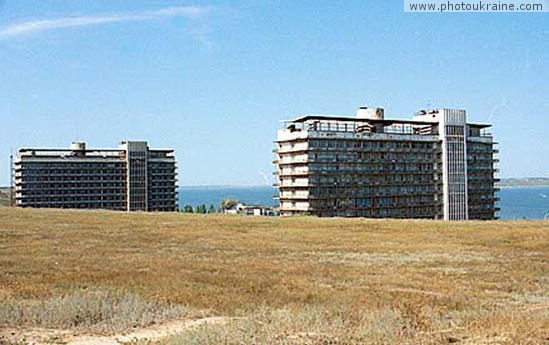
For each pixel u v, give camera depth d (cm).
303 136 12769
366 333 1539
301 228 6662
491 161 15325
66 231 5988
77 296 2086
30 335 1639
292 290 2645
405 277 3222
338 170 12975
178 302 2195
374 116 14000
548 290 2808
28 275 2981
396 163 13725
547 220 7744
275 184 13462
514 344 1465
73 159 17700
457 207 14425
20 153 17375
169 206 19000
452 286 2911
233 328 1569
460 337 1549
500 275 3322
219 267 3528
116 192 18112
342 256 4294
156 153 18962
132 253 4381
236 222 7325
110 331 1708
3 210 8581
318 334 1545
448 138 14412
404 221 7506
